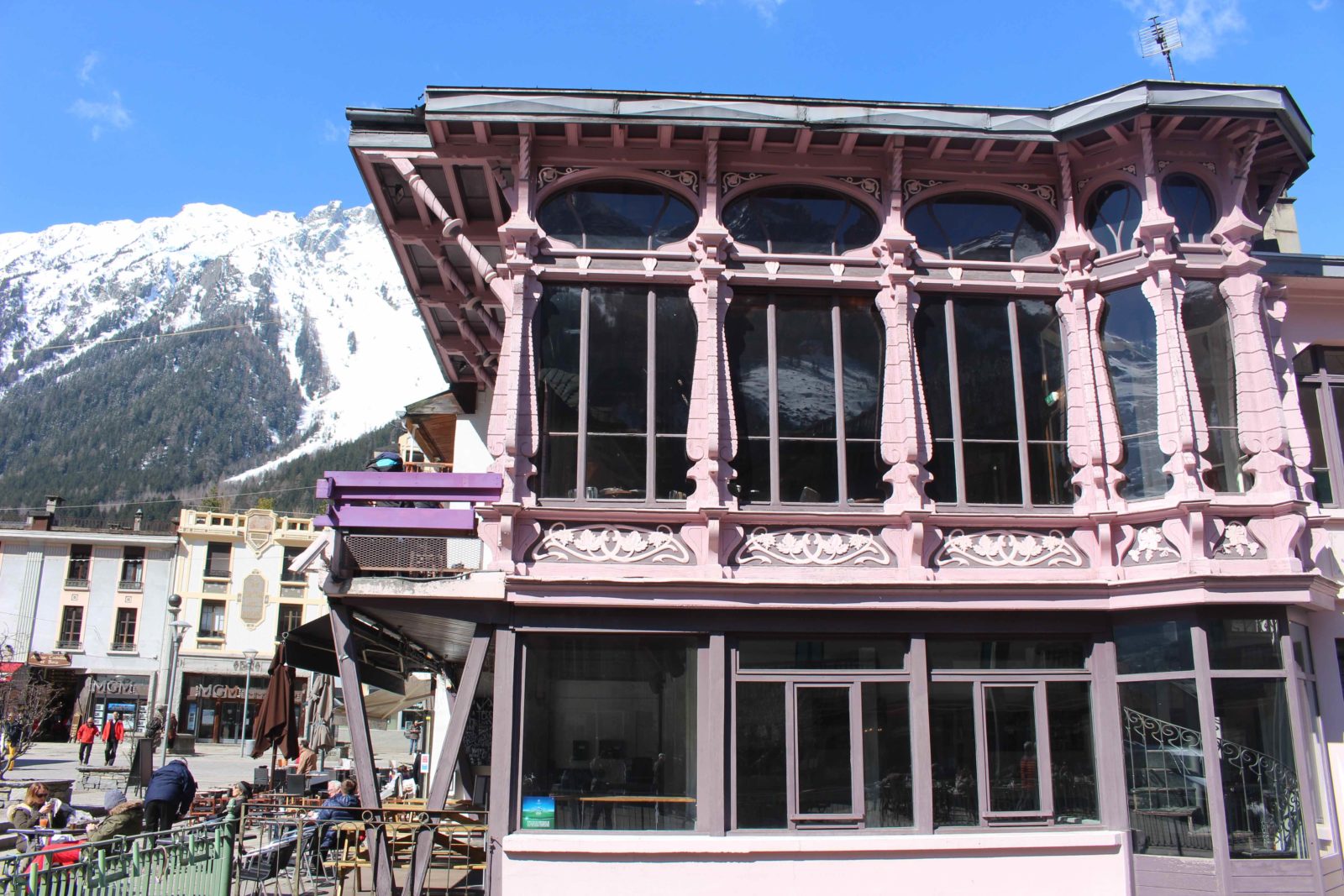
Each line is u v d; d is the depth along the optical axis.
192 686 67.50
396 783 22.16
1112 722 13.30
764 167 14.33
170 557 69.94
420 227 15.68
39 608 67.75
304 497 162.75
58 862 11.68
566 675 12.97
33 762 44.59
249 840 17.09
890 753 13.03
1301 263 15.53
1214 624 12.96
